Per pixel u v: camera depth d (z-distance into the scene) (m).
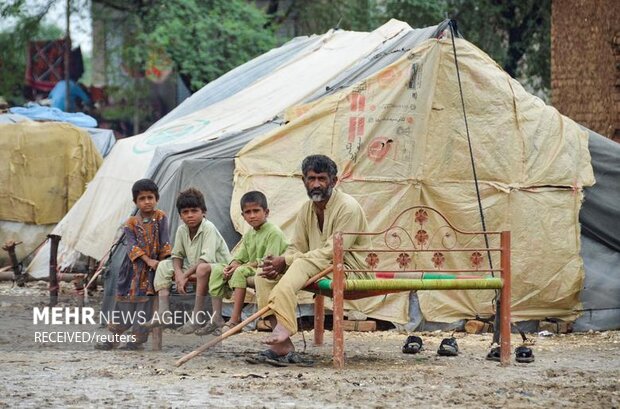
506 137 18.73
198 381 12.81
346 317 18.36
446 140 18.47
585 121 24.69
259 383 12.68
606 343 17.48
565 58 25.16
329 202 14.48
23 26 43.84
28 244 27.08
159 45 39.56
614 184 19.28
